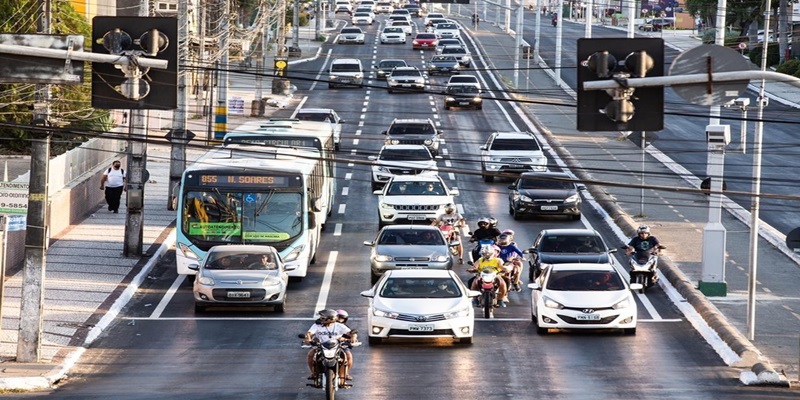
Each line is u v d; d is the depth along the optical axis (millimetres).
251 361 76062
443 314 79625
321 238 122375
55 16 148750
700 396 67125
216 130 164500
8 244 102125
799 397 67188
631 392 67938
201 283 90000
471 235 114062
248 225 99750
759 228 128250
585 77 47656
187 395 66938
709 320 86625
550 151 179750
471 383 69812
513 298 97875
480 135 194625
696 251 114812
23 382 68750
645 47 47594
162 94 51406
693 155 175500
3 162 142500
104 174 133250
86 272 102500
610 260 98312
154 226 125312
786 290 99938
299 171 101188
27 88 145500
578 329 85312
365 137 189875
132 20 51250
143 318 89188
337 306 93562
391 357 77000
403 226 105375
